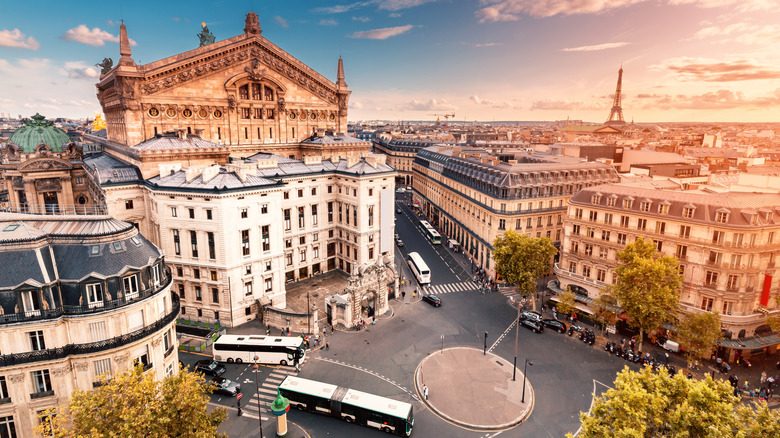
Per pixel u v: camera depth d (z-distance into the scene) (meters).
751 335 64.56
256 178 79.38
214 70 99.12
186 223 74.44
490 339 73.25
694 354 61.09
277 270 82.44
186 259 76.00
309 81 116.69
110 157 104.00
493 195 97.81
